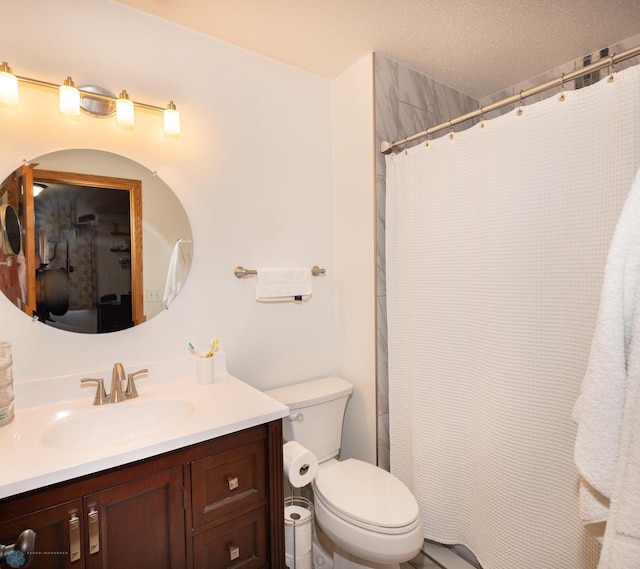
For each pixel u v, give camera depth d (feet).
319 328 6.59
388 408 6.13
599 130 3.76
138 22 4.85
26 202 4.17
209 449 3.64
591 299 3.84
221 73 5.50
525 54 5.97
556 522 4.13
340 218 6.63
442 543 5.51
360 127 6.15
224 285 5.53
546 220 4.16
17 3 4.12
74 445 3.88
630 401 2.34
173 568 3.45
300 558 4.78
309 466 4.66
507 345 4.50
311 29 5.29
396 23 5.16
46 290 4.28
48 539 2.89
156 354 4.99
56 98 4.32
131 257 4.80
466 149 4.88
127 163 4.77
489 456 4.70
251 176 5.78
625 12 4.99
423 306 5.42
